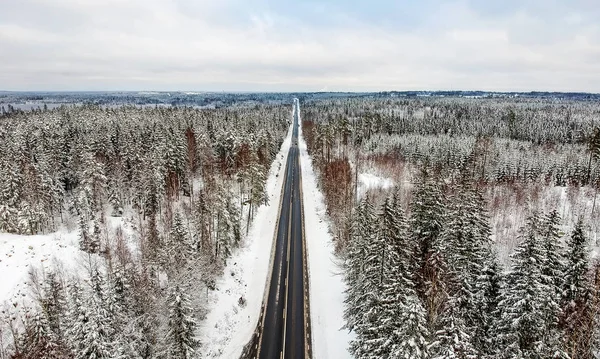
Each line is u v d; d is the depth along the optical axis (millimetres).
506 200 79125
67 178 87938
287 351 40125
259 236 71438
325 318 45688
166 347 35906
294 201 92125
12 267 48188
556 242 33000
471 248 36375
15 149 86000
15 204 67062
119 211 74938
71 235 61969
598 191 85875
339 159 106000
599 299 31141
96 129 108875
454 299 30797
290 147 171875
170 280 43438
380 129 181875
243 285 54344
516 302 28016
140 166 80562
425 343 25547
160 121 129375
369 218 47500
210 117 162625
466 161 99875
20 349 34750
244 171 84062
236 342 41875
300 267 59031
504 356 28625
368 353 31562
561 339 29078
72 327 32094
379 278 36281
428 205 44250
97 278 35406
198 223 58031
